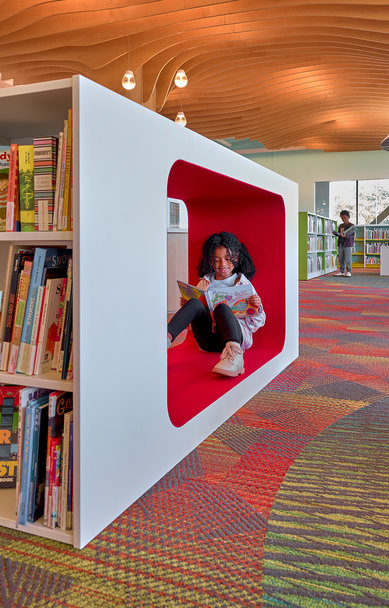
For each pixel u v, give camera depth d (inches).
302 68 258.1
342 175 545.6
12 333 48.1
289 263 110.6
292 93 292.7
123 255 48.1
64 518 44.8
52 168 45.3
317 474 58.1
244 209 109.6
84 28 198.5
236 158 77.9
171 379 84.7
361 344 138.5
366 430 72.0
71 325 44.5
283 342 108.6
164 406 57.2
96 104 43.2
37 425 45.8
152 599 37.2
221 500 51.9
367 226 551.2
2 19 189.9
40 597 37.4
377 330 162.4
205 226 113.7
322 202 577.3
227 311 90.1
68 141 43.1
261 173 90.4
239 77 265.0
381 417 77.5
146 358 52.9
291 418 77.4
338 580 39.4
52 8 186.9
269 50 224.2
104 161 44.6
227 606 36.4
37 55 229.8
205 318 97.4
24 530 46.1
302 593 37.9
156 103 263.4
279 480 56.6
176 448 60.4
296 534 45.8
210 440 68.6
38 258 46.4
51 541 44.7
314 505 51.0
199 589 38.3
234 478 57.0
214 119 333.7
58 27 197.6
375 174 535.2
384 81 269.0
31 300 46.8
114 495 47.8
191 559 42.0
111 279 46.3
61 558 42.1
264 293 109.5
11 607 36.3
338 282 374.6
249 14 190.2
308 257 409.1
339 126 374.9
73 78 41.5
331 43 216.5
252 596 37.5
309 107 321.1
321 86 279.7
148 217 52.5
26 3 182.1
